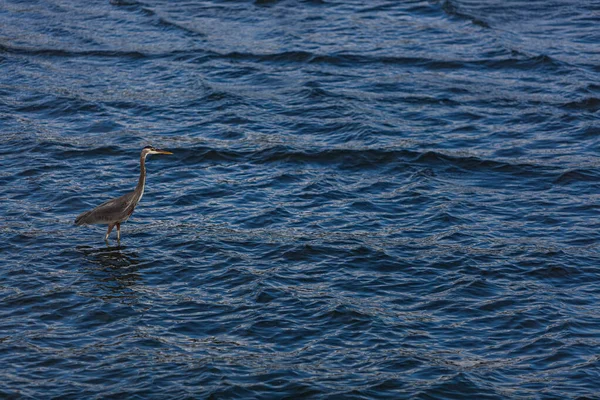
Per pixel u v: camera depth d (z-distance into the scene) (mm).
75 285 22203
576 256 24359
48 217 26516
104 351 19188
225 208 27500
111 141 32938
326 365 18781
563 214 27391
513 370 18797
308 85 39531
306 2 53469
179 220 26578
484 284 22703
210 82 40188
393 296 22109
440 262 23984
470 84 40312
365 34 47500
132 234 25469
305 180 29781
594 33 47688
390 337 20016
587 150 32688
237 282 22594
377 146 32531
